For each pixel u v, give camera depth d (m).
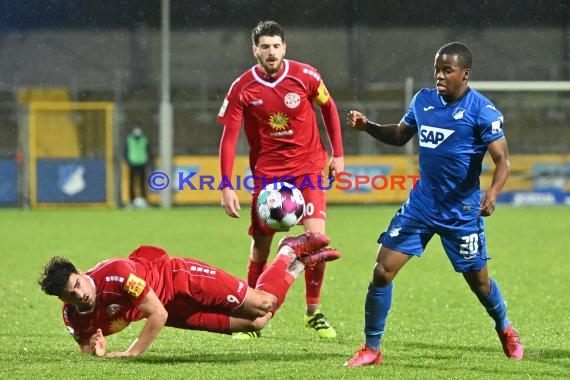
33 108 69.88
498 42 83.56
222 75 87.75
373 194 70.62
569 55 82.69
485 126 18.08
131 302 18.67
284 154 23.22
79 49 87.19
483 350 21.16
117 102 72.69
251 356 20.02
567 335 23.36
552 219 58.38
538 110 81.12
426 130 18.50
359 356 18.75
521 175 70.38
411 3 85.62
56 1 86.31
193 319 19.55
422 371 17.97
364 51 86.50
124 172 71.06
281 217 22.08
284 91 22.78
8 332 24.20
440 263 38.94
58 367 18.28
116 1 87.19
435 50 85.94
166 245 45.06
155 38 88.00
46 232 51.25
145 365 18.47
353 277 35.09
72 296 18.00
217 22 87.81
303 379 17.19
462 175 18.39
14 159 69.50
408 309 28.03
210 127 85.19
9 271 36.53
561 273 35.84
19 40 86.31
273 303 19.59
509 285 32.88
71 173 69.62
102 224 56.03
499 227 53.47
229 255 41.44
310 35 86.75
